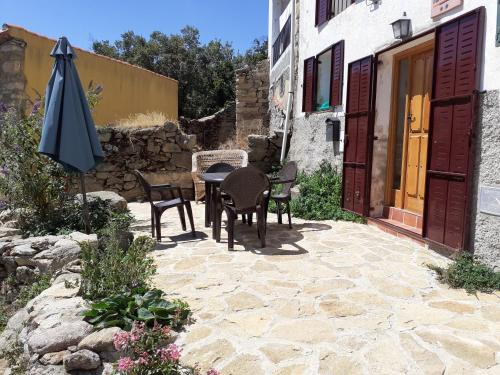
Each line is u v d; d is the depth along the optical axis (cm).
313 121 796
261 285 357
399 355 247
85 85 1098
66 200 568
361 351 252
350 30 645
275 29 1314
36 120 547
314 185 697
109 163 872
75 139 488
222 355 249
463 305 319
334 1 715
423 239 459
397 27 497
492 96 369
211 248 473
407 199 560
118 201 625
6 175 542
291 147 939
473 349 254
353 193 626
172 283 362
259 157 962
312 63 798
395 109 583
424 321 291
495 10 365
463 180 396
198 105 2344
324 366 237
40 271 429
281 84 1109
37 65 913
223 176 555
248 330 278
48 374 242
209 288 350
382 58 569
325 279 371
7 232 518
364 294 338
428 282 366
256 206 467
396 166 586
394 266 407
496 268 368
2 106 556
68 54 492
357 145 611
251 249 466
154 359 228
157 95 1483
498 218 366
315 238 514
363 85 590
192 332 276
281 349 255
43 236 495
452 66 412
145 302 297
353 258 432
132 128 893
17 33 859
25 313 325
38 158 546
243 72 1342
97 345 251
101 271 338
